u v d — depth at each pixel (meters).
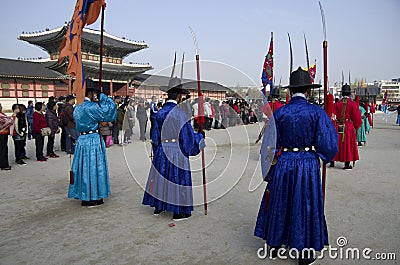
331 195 4.91
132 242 3.36
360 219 3.93
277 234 2.82
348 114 6.74
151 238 3.46
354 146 6.81
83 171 4.40
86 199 4.39
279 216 2.82
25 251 3.15
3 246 3.26
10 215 4.16
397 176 6.18
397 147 10.16
